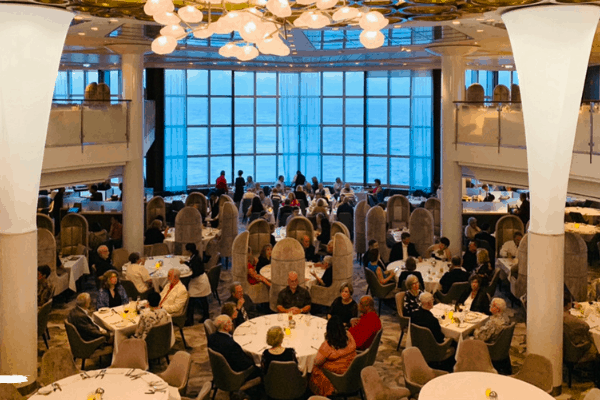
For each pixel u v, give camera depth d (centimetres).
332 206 1811
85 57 1681
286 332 770
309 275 1088
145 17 826
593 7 703
